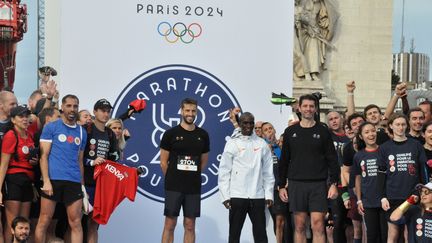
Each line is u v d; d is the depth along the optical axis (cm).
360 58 2661
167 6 999
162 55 1000
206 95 1009
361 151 984
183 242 989
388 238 952
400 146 942
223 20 1009
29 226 871
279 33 1022
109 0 987
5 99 912
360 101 2661
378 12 2672
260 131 1034
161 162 966
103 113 931
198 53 1006
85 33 983
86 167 938
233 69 1013
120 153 965
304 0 2638
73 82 982
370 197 966
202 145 959
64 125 890
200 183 962
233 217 968
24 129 891
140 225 1004
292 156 945
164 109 1002
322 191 937
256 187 966
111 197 933
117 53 990
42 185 904
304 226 948
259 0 1016
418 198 876
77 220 893
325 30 2642
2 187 884
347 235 1165
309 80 2612
